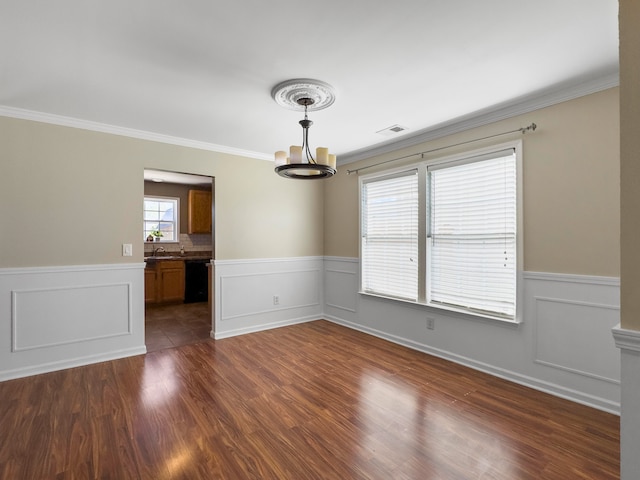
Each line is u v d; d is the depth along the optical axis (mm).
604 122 2453
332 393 2742
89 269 3361
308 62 2232
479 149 3199
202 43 2014
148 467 1870
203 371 3174
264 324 4605
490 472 1837
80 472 1829
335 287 4984
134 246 3617
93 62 2209
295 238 4914
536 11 1748
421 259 3732
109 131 3453
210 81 2477
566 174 2645
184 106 2938
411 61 2230
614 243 2420
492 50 2107
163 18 1783
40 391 2756
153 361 3430
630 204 1144
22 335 3049
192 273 6500
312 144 4129
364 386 2871
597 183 2488
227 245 4297
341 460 1935
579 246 2582
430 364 3363
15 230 3027
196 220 6859
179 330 4562
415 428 2250
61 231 3230
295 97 2709
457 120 3289
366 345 3938
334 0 1663
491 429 2236
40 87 2568
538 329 2811
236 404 2559
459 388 2834
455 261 3441
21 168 3047
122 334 3539
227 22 1821
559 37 1972
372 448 2043
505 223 3035
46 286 3158
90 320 3373
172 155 3855
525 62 2246
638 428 1136
